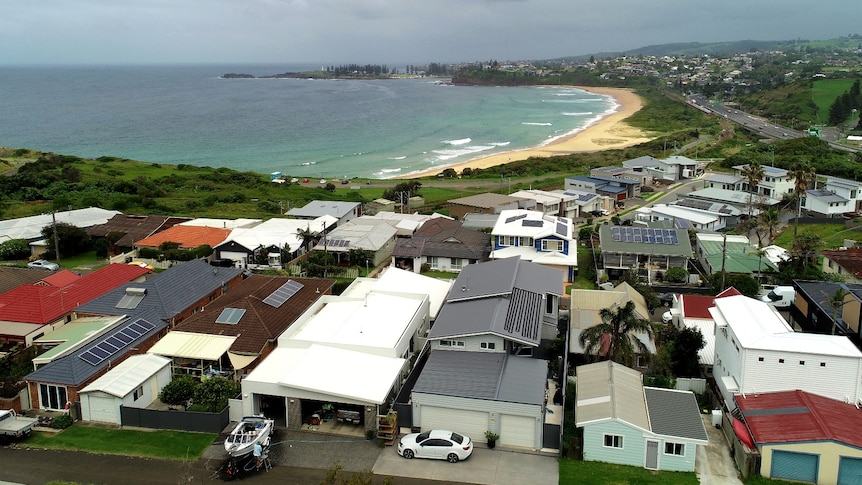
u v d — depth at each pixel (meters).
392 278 54.84
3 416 34.97
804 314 50.19
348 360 38.50
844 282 53.78
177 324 47.41
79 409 36.97
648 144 175.75
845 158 138.50
